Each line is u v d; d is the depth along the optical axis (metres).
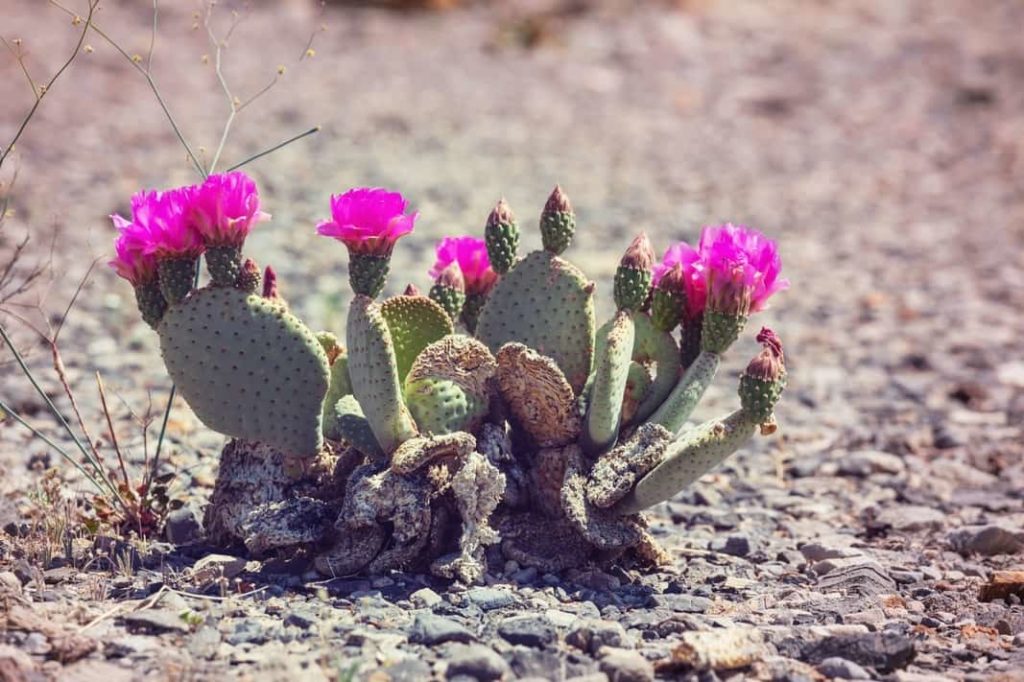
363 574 1.60
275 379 1.60
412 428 1.60
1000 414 2.30
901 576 1.72
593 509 1.60
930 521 1.89
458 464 1.60
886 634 1.53
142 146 3.96
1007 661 1.54
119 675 1.43
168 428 2.03
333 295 2.61
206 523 1.66
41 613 1.51
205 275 2.29
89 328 2.41
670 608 1.60
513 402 1.62
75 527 1.69
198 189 1.58
